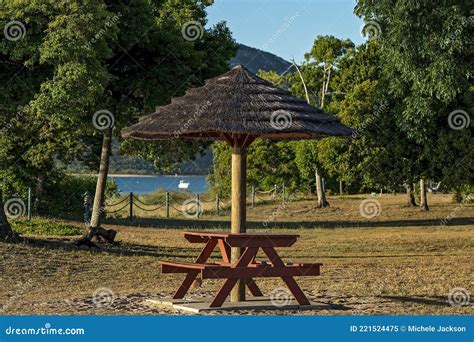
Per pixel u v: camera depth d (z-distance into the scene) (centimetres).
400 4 2230
